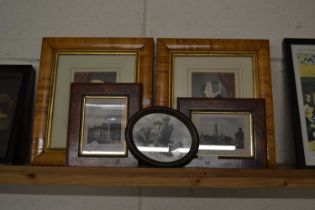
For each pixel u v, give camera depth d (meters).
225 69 1.05
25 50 1.13
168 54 1.05
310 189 1.04
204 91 1.04
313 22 1.12
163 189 1.04
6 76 1.05
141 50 1.05
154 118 0.93
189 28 1.12
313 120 1.02
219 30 1.12
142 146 0.92
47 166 0.91
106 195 1.04
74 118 0.96
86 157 0.94
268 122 1.00
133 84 0.98
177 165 0.90
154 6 1.13
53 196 1.05
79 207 1.04
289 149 1.05
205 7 1.13
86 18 1.13
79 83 0.98
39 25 1.13
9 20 1.14
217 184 0.95
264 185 0.95
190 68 1.05
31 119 1.06
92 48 1.06
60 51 1.06
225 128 0.97
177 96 1.03
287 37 1.12
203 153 0.95
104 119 0.97
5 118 1.01
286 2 1.13
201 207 1.03
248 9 1.13
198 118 0.98
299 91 1.04
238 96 1.03
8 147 0.97
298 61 1.06
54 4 1.14
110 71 1.05
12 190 1.05
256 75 1.04
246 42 1.05
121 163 0.93
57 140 1.01
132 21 1.13
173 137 0.93
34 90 1.09
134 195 1.04
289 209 1.03
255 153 0.95
